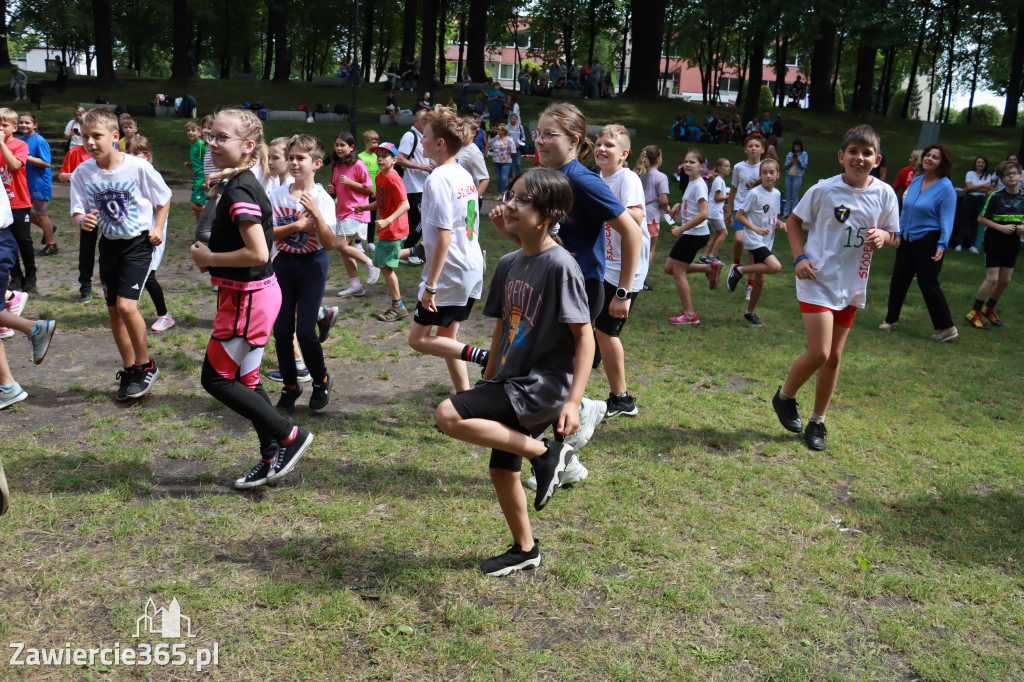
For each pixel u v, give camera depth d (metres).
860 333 8.25
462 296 4.83
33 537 3.46
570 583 3.27
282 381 5.77
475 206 4.82
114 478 4.07
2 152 7.83
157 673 2.63
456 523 3.74
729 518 3.89
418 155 10.60
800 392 6.09
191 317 7.60
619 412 5.31
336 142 8.45
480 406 3.09
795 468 4.61
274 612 2.98
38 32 35.62
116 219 5.07
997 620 3.14
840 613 3.14
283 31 37.75
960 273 12.18
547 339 3.12
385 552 3.46
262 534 3.59
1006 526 3.94
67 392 5.43
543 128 4.22
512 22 45.88
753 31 27.52
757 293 8.28
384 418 5.22
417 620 2.99
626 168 4.96
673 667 2.77
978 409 5.87
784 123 35.28
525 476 4.32
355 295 8.86
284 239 4.93
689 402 5.70
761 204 8.12
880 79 60.25
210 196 3.91
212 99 34.38
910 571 3.51
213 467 4.32
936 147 7.92
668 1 34.97
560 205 3.04
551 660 2.78
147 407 5.21
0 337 6.58
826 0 25.95
